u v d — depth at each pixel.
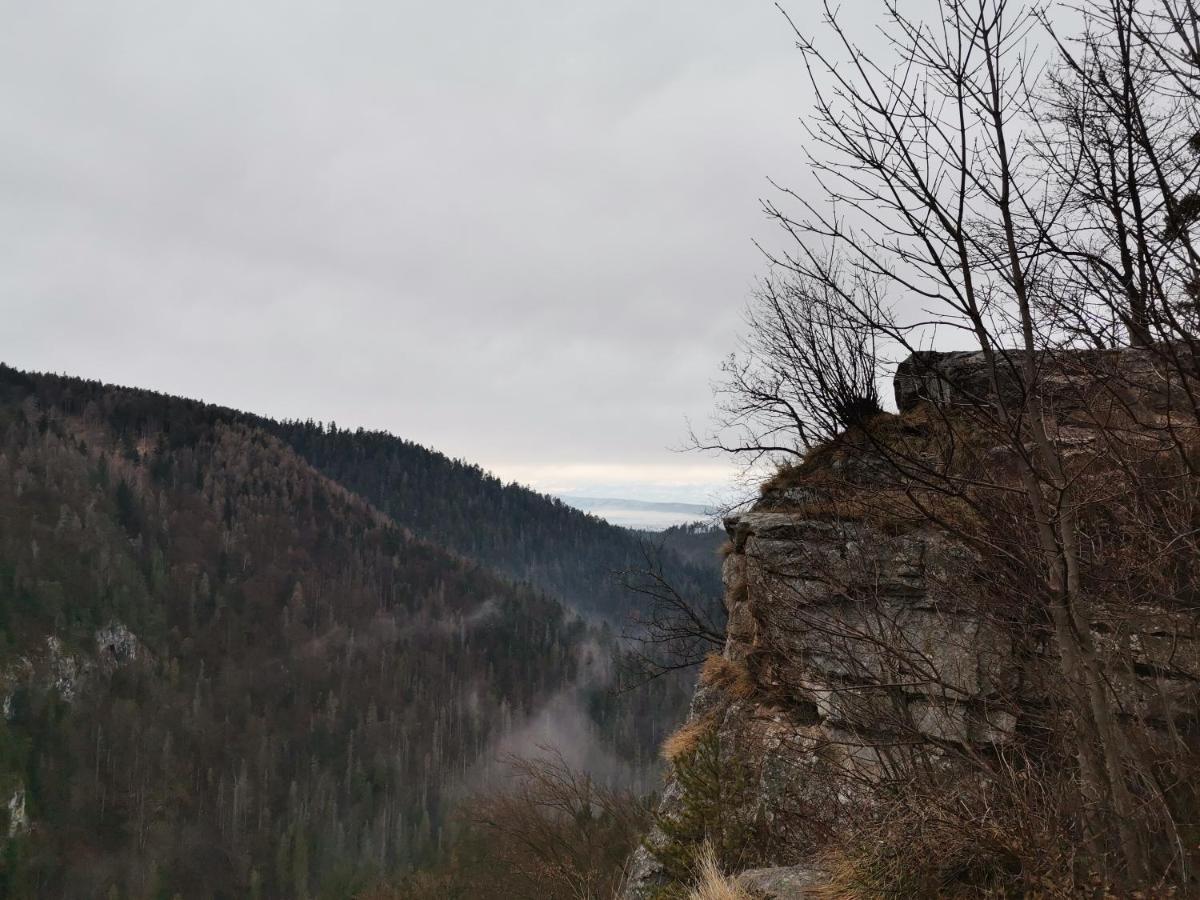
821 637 6.04
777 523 6.92
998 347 3.26
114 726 136.50
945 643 5.19
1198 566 3.65
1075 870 3.49
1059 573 3.33
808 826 5.75
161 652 160.50
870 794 4.87
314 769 142.38
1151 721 4.16
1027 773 3.96
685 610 13.51
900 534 5.64
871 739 5.13
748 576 7.18
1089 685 3.33
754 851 6.29
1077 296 3.25
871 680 4.85
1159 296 2.82
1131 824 3.22
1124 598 3.89
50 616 147.75
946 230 3.06
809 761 6.27
